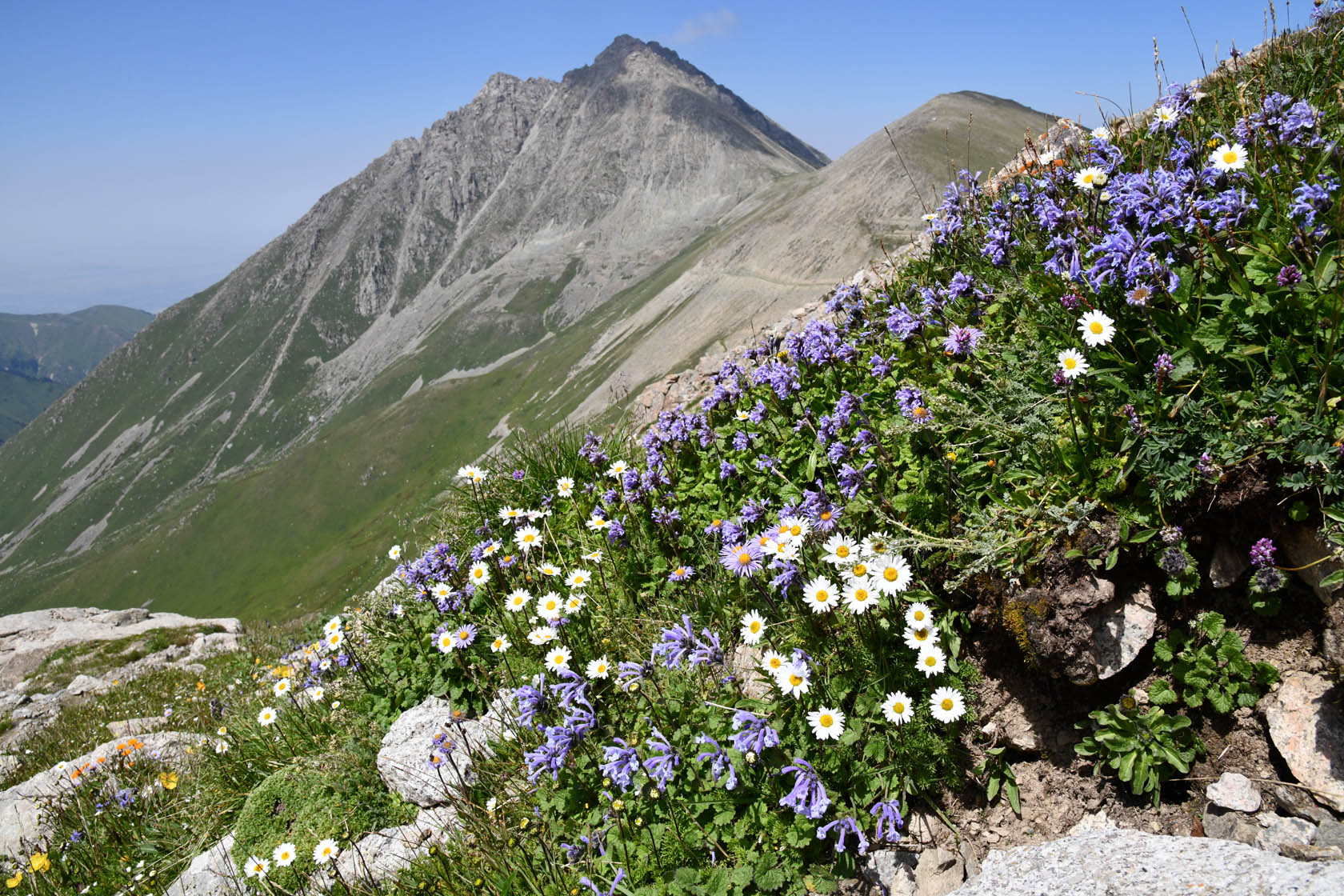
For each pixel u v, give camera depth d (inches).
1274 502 29.8
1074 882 27.8
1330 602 28.8
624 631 43.8
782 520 37.1
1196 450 31.0
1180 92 41.1
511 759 42.1
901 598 34.4
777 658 34.3
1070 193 41.8
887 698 32.9
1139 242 32.9
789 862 32.2
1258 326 31.0
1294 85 41.9
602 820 35.7
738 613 40.7
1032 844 31.1
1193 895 25.7
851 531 37.6
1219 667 30.5
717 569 42.9
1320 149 33.6
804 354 45.6
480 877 37.3
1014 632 32.5
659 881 33.0
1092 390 33.9
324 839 44.4
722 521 42.6
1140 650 31.4
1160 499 31.2
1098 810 31.4
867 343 46.8
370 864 42.7
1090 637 31.3
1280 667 29.8
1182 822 29.9
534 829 37.2
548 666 41.3
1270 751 29.4
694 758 34.9
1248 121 35.5
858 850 32.2
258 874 43.8
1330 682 28.6
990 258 42.0
